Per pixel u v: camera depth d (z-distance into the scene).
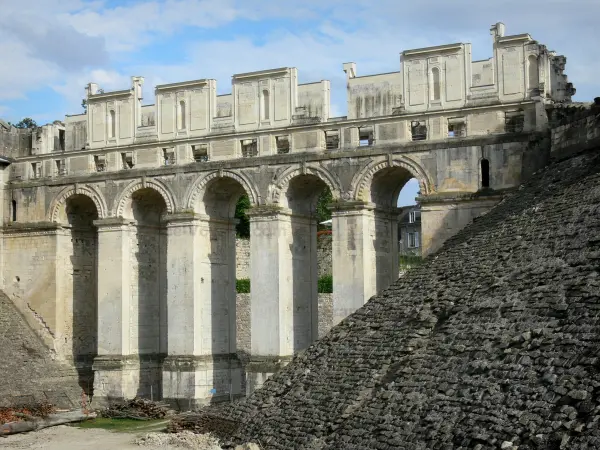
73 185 64.19
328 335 45.41
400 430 31.00
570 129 47.44
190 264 58.94
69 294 65.56
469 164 51.69
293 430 38.09
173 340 59.22
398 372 35.41
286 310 56.75
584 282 30.17
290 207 57.88
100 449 44.91
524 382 27.80
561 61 55.62
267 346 56.28
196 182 59.34
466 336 33.41
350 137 55.25
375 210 55.34
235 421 44.94
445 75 53.09
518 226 40.31
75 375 63.94
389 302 43.19
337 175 55.12
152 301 63.84
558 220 37.31
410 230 117.38
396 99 54.69
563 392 25.89
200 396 58.28
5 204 67.25
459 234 47.09
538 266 34.12
